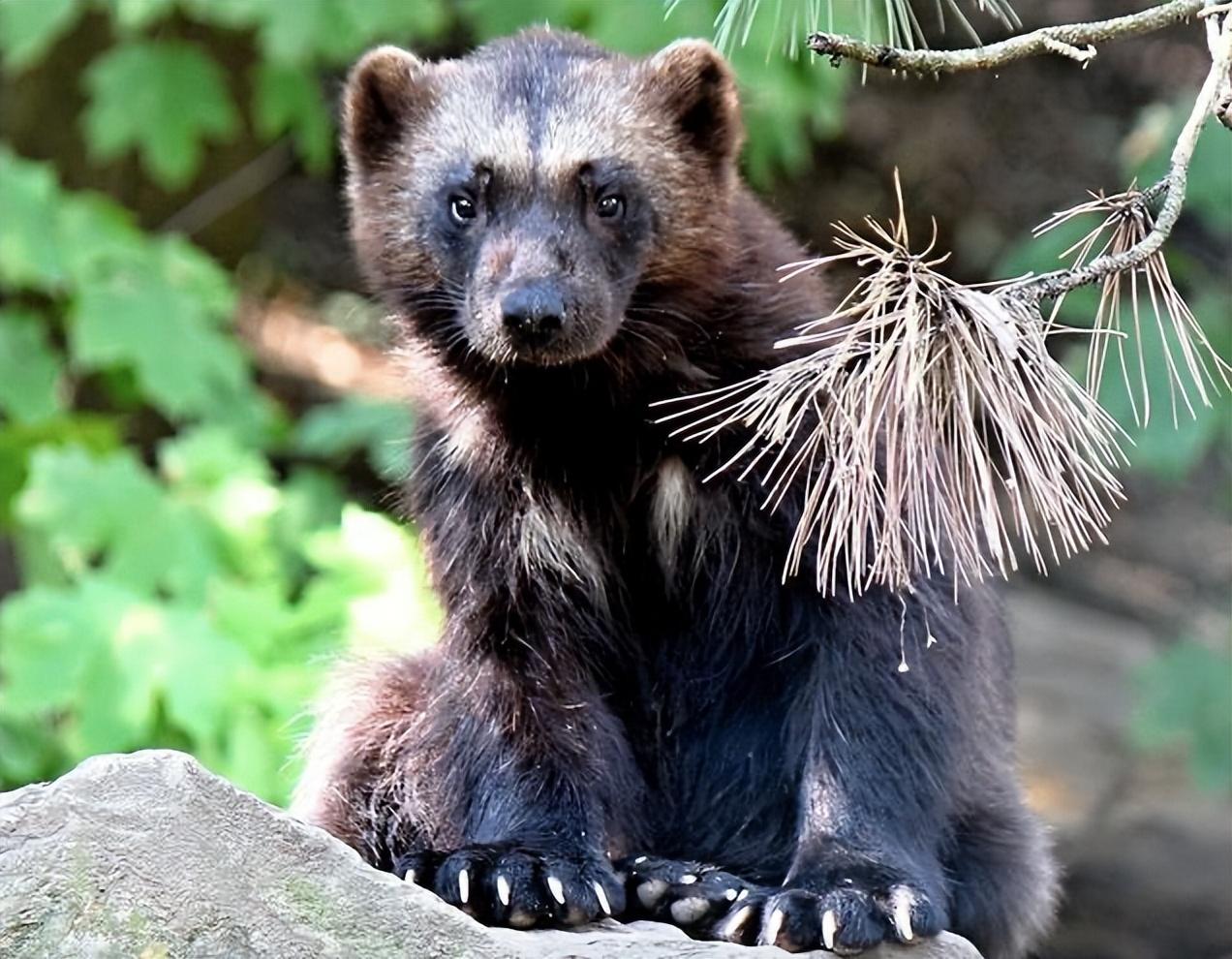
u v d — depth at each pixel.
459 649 8.02
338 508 15.21
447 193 8.55
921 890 7.12
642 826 8.16
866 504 6.16
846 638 7.64
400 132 8.94
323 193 20.22
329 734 8.99
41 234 13.98
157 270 14.30
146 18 15.23
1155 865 14.76
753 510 7.95
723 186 8.70
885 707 7.57
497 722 7.86
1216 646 14.85
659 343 8.14
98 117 14.92
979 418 6.50
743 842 8.17
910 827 7.54
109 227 14.34
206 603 12.24
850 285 10.62
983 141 18.72
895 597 7.60
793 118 13.86
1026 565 18.88
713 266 8.38
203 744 11.28
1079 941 14.52
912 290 5.84
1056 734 15.93
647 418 8.12
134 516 12.41
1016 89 18.69
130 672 11.35
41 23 14.15
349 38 14.07
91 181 17.86
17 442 14.12
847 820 7.45
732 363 8.13
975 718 7.82
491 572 8.06
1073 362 12.88
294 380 18.92
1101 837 14.95
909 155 18.64
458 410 8.34
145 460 17.44
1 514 14.14
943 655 7.63
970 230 18.78
